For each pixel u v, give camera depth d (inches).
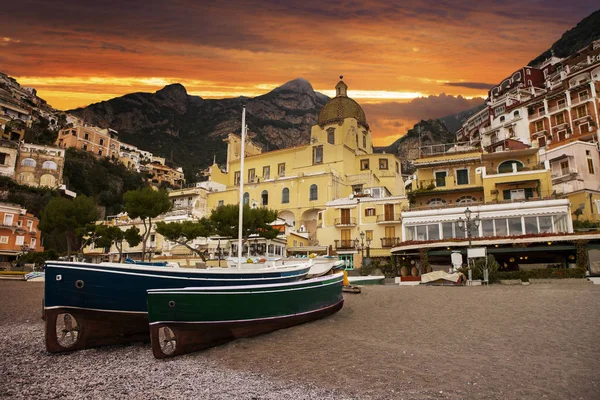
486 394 297.1
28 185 2834.6
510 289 836.6
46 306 444.8
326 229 1861.5
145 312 478.3
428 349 425.4
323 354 416.8
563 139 2571.4
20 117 4052.7
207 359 414.6
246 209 1380.4
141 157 5703.7
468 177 1715.1
